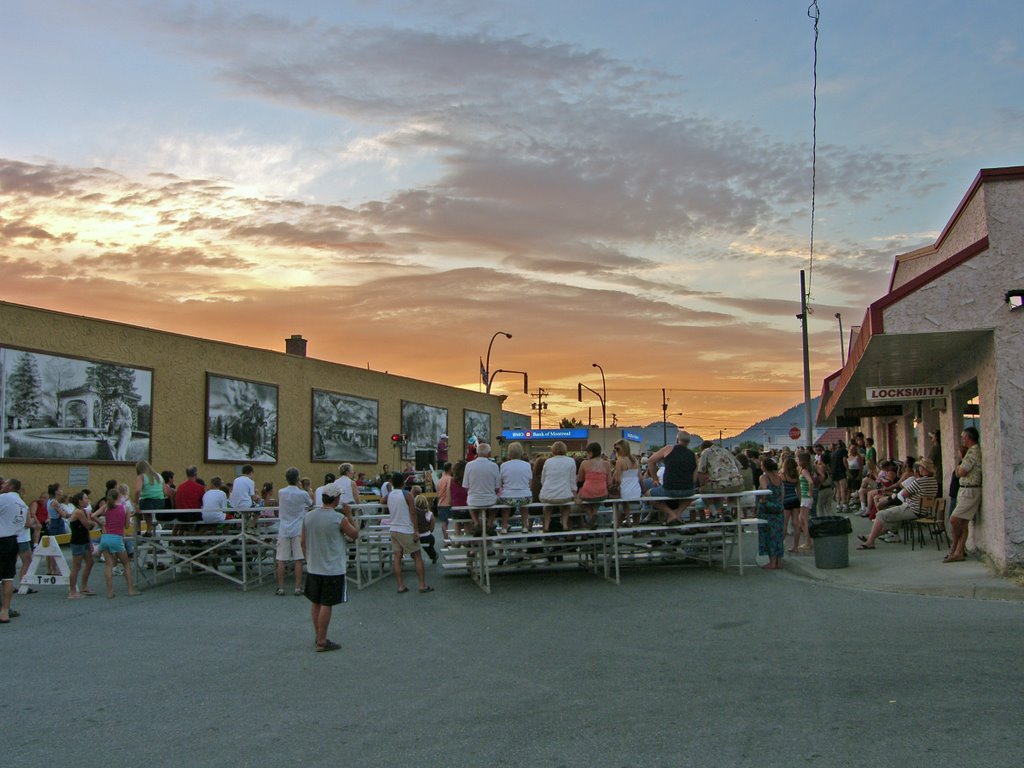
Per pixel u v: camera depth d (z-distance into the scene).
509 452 14.48
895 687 7.07
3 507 12.59
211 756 6.18
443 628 10.82
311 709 7.32
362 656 9.41
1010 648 8.25
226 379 33.59
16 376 23.97
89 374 26.47
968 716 6.25
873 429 31.44
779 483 14.93
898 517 15.91
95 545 19.81
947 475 16.02
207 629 11.49
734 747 5.82
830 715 6.41
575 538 14.65
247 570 17.56
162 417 29.98
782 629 9.70
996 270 12.17
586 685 7.64
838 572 13.50
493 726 6.55
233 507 16.44
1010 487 11.98
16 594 15.14
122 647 10.47
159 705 7.70
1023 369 12.01
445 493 18.09
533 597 12.86
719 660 8.34
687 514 15.71
